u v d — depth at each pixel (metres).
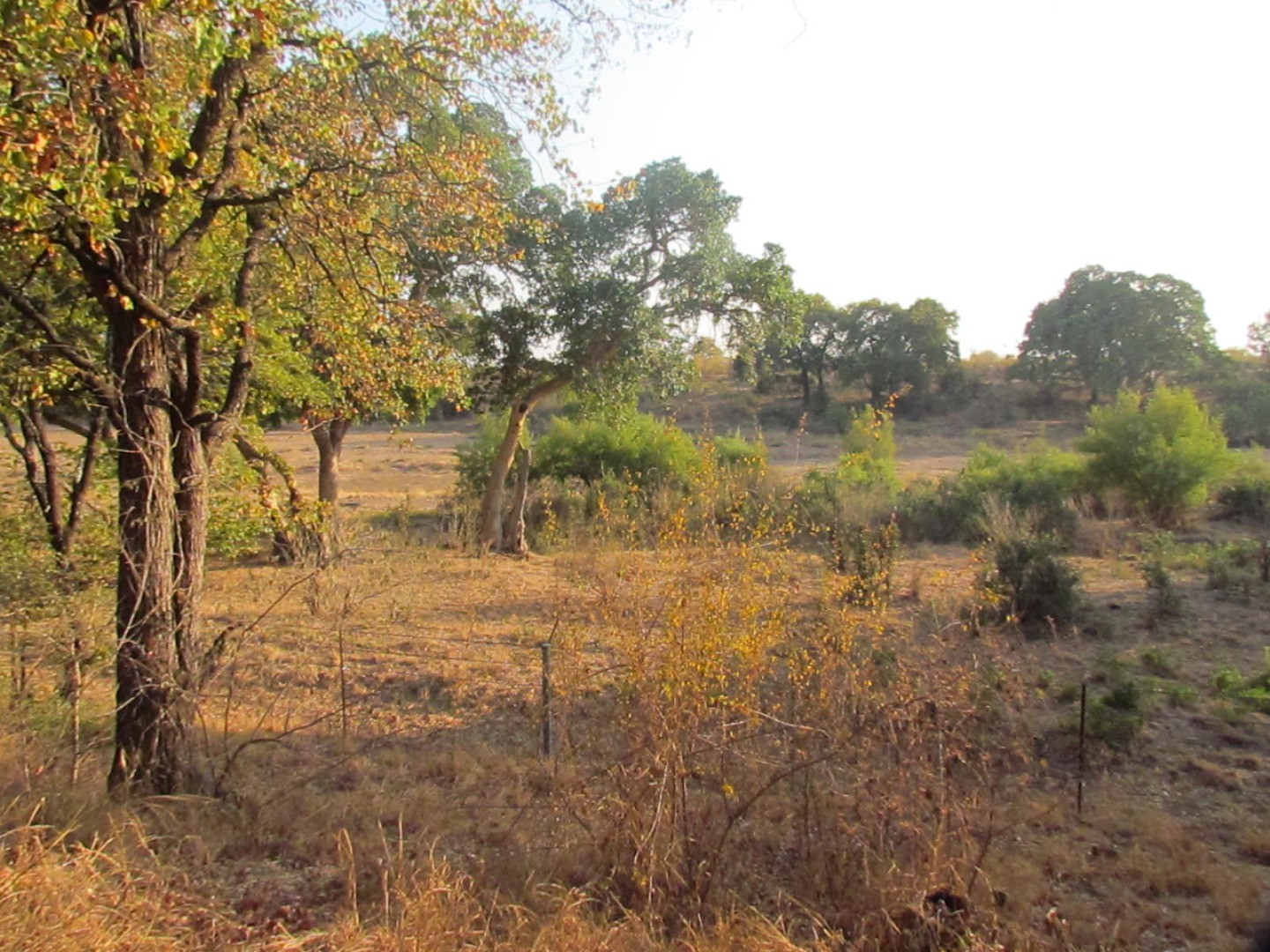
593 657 8.33
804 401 55.69
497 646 10.76
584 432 22.64
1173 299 48.38
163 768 6.04
